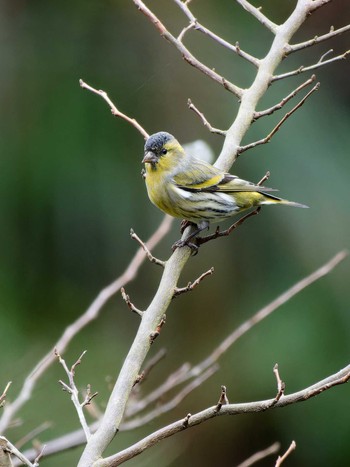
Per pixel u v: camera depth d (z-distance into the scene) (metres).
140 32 14.52
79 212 13.63
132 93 14.11
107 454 11.91
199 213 8.53
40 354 13.09
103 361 13.27
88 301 13.81
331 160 13.66
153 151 8.48
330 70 15.22
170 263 6.66
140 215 13.74
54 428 11.49
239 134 7.50
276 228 13.72
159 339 14.13
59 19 14.52
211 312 14.05
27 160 13.61
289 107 13.98
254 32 14.49
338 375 5.38
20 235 13.62
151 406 12.64
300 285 8.57
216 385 13.51
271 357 13.40
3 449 5.19
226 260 14.10
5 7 14.46
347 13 15.62
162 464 12.41
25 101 13.91
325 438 13.35
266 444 13.66
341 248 13.39
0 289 13.45
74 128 13.74
